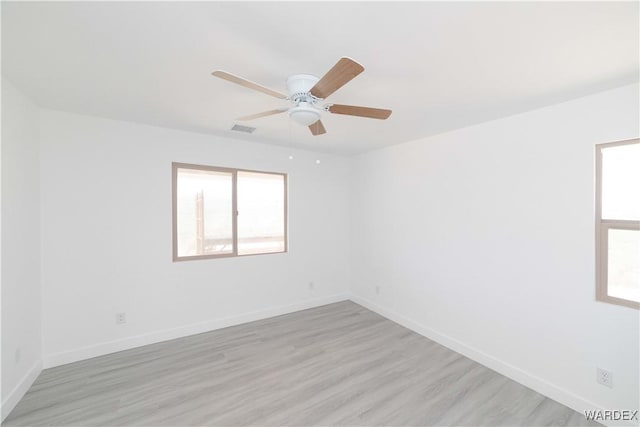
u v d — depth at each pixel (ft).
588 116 6.73
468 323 9.32
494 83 6.27
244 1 3.84
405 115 8.30
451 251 9.89
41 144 8.25
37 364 7.91
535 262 7.66
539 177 7.59
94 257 9.09
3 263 6.32
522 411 6.79
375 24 4.33
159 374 8.14
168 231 10.37
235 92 7.02
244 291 12.07
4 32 4.54
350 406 6.86
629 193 6.25
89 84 6.58
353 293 14.90
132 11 4.07
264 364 8.71
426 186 10.84
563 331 7.13
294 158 13.34
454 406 6.91
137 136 9.74
